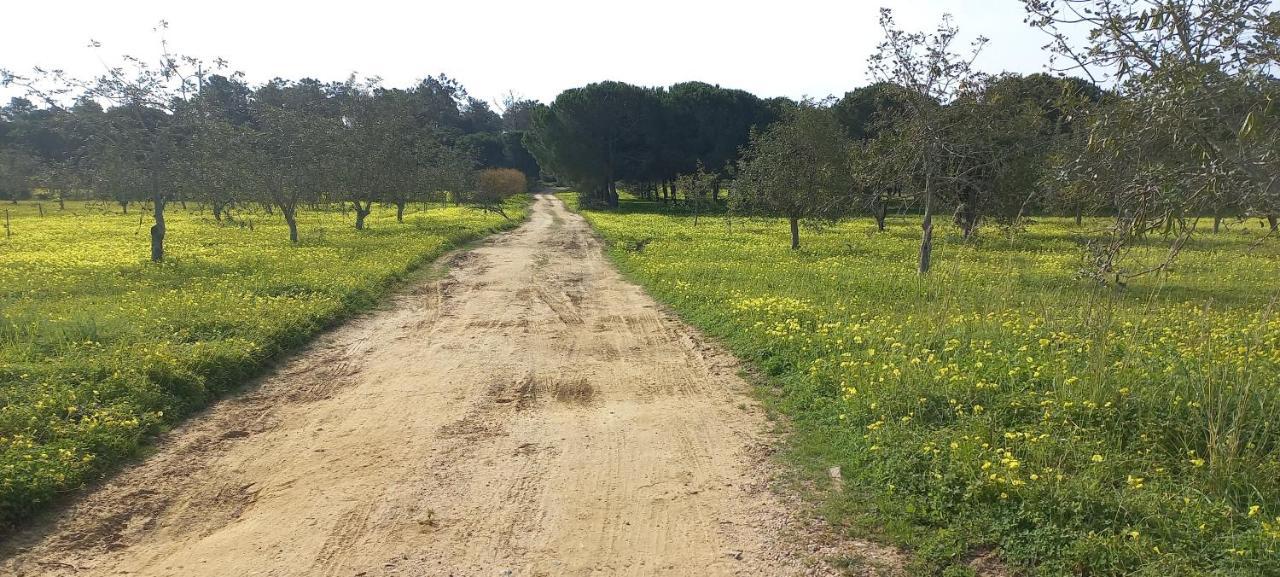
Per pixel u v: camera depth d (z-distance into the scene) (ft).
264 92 120.16
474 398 25.23
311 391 26.37
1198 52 12.75
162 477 18.85
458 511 16.80
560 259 73.26
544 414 23.50
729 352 30.94
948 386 21.15
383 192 115.85
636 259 67.10
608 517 16.44
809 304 37.78
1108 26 13.44
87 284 47.50
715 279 50.75
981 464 16.48
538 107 208.54
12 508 16.12
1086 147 14.88
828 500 16.76
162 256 63.46
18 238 86.53
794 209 78.13
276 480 18.67
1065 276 50.70
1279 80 12.14
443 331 36.86
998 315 32.94
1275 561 12.37
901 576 13.69
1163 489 15.21
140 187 62.54
